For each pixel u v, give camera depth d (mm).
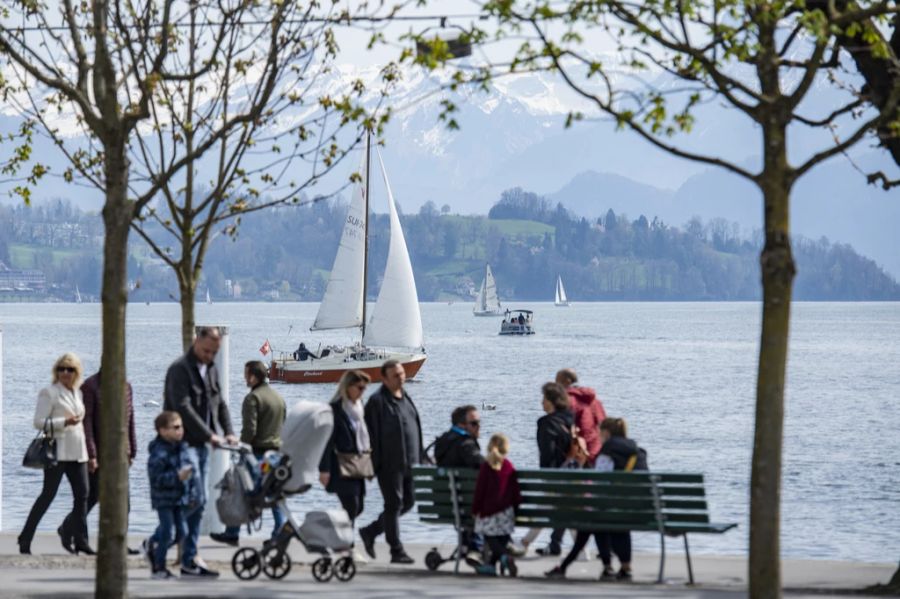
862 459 72062
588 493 24438
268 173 28203
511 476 24812
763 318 18203
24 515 45656
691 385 143625
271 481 23859
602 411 27375
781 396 18125
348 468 25984
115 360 19625
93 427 27000
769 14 18188
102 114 20031
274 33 21672
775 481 18141
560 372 27422
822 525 47406
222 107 27734
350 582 23531
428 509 26016
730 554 37156
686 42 19156
